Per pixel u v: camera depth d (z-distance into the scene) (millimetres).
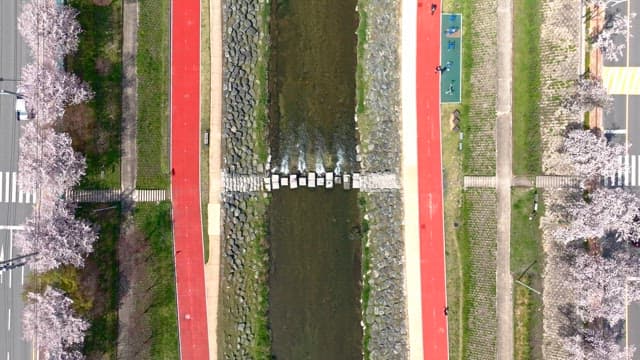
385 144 54250
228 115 54156
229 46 54188
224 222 54188
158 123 54125
